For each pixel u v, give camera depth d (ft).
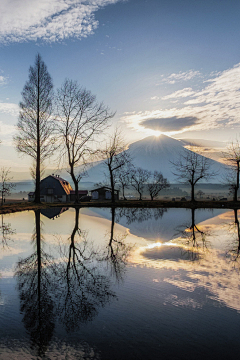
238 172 172.65
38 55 138.62
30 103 136.87
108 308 24.26
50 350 18.04
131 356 17.40
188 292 27.96
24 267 36.86
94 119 147.23
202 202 166.50
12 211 117.29
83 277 32.63
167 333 20.20
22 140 135.44
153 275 33.30
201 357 17.35
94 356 17.44
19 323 21.57
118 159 175.11
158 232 67.46
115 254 44.11
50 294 27.40
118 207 157.79
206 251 46.34
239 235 62.85
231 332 20.39
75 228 73.36
